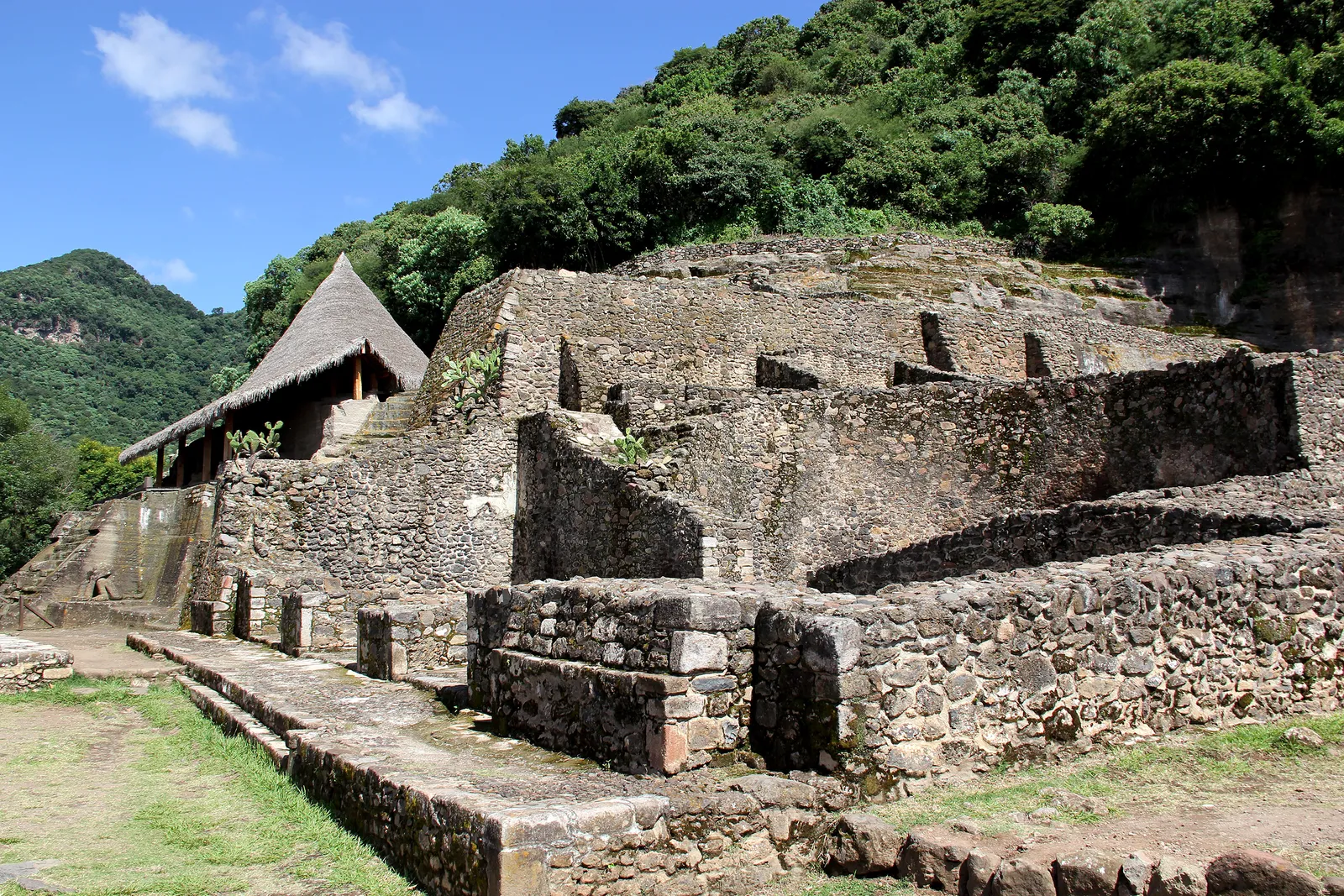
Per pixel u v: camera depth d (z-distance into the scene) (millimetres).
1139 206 29672
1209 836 3920
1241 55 32844
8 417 30406
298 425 19594
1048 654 5180
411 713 6934
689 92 55469
